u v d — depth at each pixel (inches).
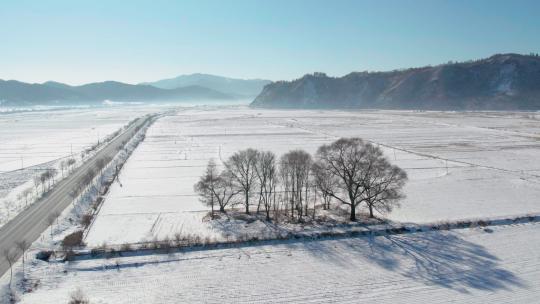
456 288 1904.5
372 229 2630.4
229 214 2960.1
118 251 2303.2
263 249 2362.2
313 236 2527.1
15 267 2087.8
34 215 2982.3
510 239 2485.2
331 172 3004.4
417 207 3139.8
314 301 1792.6
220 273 2064.5
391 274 2050.9
